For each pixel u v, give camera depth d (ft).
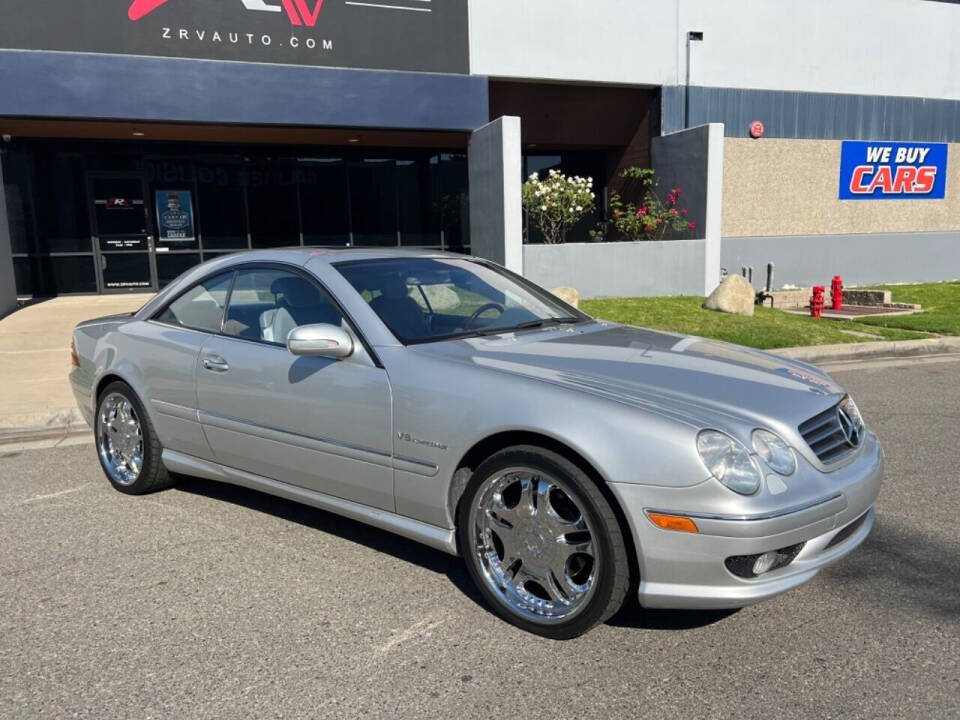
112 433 15.94
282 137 51.11
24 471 17.46
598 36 50.44
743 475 8.99
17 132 47.06
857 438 11.03
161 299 15.37
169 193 52.75
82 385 16.46
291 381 12.28
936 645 9.76
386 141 54.03
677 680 9.05
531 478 10.02
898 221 62.03
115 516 14.53
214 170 53.52
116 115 41.19
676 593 9.16
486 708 8.57
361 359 11.59
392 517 11.59
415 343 11.66
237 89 43.04
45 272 51.11
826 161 58.59
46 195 50.57
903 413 22.30
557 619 9.81
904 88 59.98
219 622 10.52
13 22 39.19
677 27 52.49
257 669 9.38
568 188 49.34
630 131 56.18
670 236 52.39
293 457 12.51
